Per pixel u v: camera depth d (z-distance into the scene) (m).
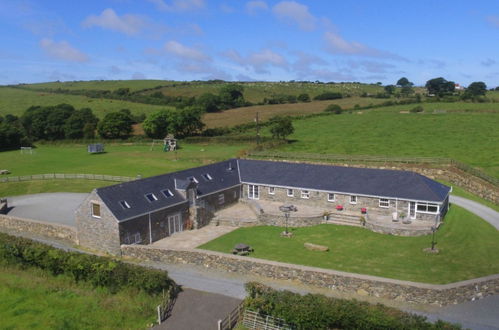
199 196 45.38
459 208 45.75
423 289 25.61
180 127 108.38
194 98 155.50
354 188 46.19
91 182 65.00
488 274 29.48
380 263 32.34
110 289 27.16
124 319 23.72
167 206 41.00
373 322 19.84
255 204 49.91
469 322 23.45
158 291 26.23
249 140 95.06
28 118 124.12
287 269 29.38
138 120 133.88
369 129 95.94
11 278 29.17
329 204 47.53
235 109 142.75
